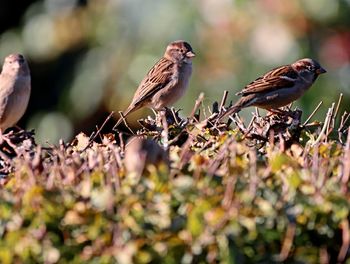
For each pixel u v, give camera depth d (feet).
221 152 31.19
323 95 71.15
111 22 82.43
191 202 27.58
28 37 86.94
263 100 47.93
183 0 76.95
